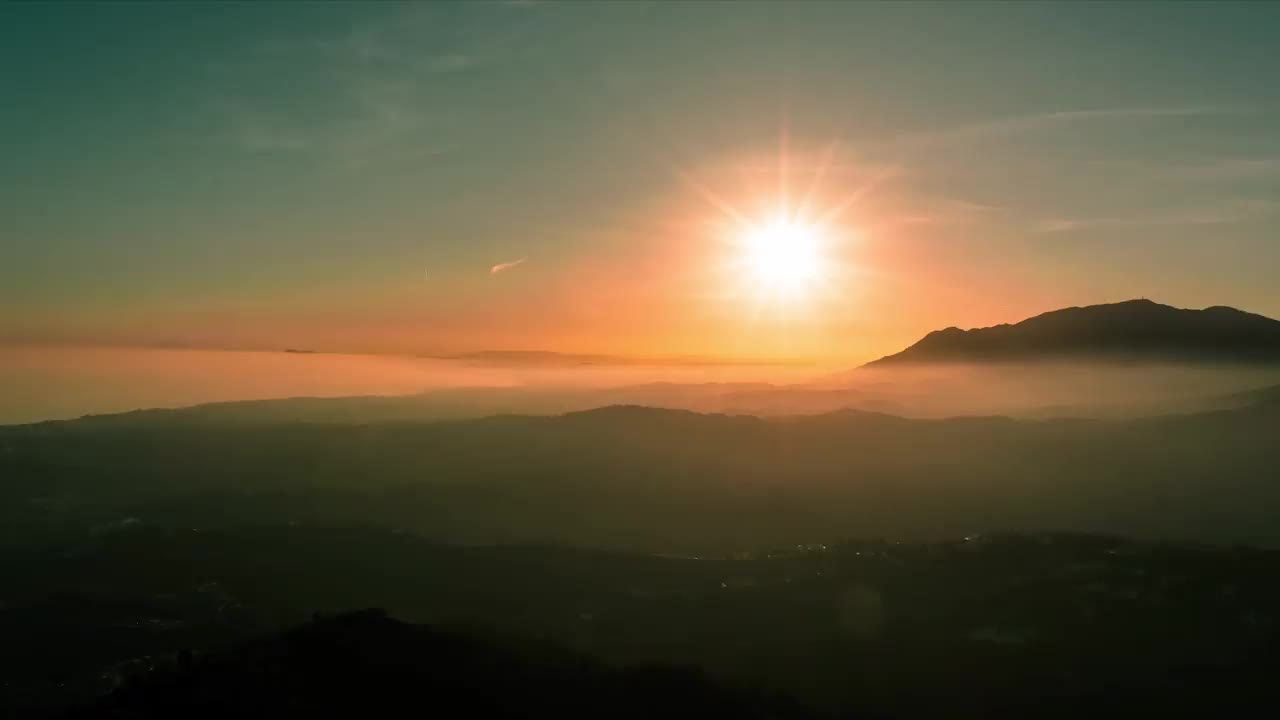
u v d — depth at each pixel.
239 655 60.88
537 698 57.50
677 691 60.44
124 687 58.78
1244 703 60.75
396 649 62.00
